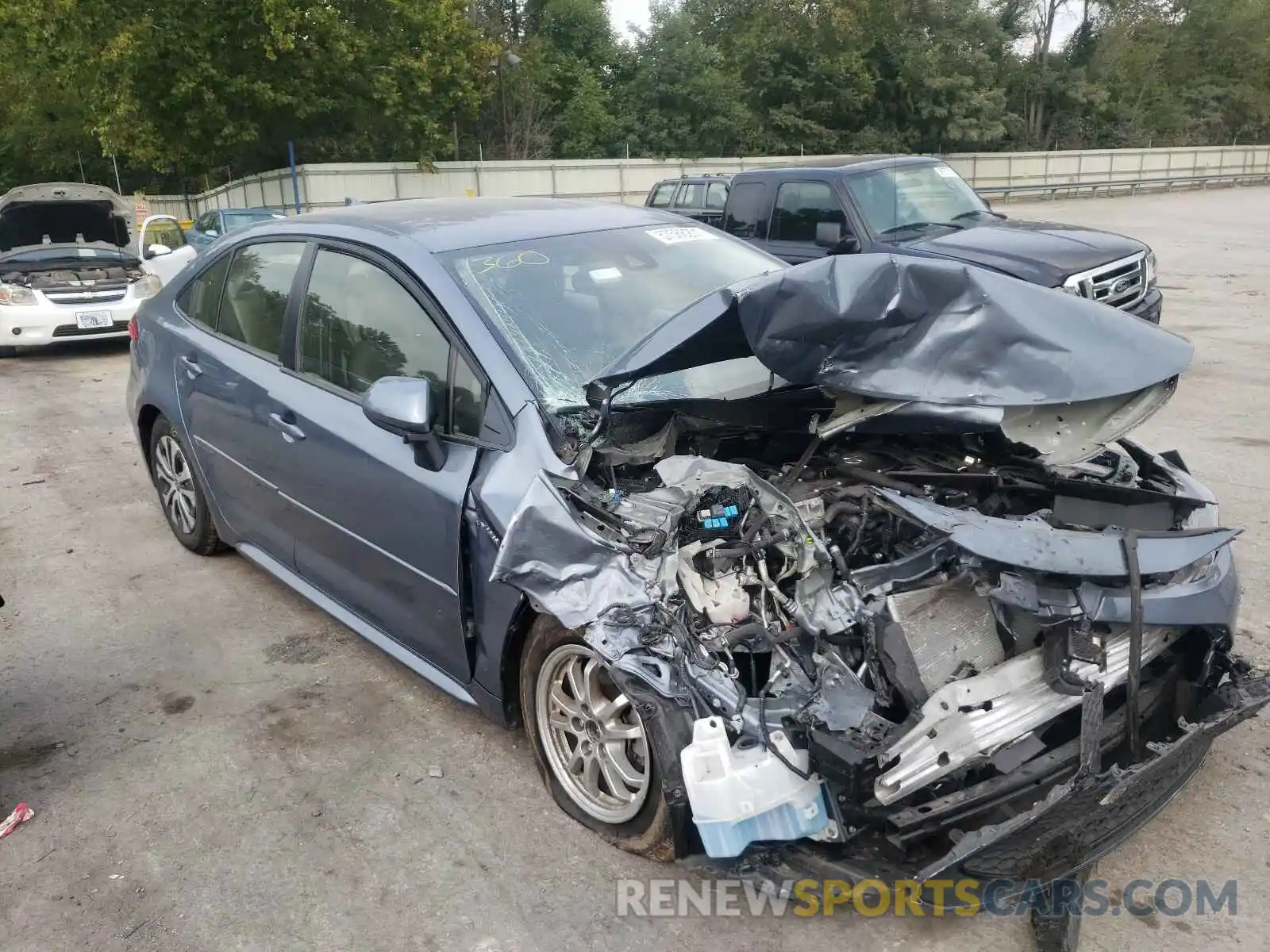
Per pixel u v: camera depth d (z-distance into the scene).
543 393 3.24
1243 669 3.02
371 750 3.64
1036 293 3.01
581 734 3.10
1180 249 19.55
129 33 25.47
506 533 2.89
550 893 2.88
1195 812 3.09
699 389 3.51
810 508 2.97
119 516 6.17
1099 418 3.05
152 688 4.13
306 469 3.93
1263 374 8.79
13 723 3.90
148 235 14.37
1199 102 56.12
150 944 2.77
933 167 10.02
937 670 2.65
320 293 4.05
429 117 31.06
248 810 3.33
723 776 2.43
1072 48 52.31
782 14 43.16
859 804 2.39
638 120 41.19
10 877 3.05
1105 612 2.62
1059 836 2.40
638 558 2.74
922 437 3.53
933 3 43.41
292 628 4.61
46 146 37.56
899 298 2.89
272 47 27.23
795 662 2.64
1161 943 2.59
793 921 2.75
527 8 42.81
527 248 3.85
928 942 2.65
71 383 10.50
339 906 2.88
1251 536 5.06
